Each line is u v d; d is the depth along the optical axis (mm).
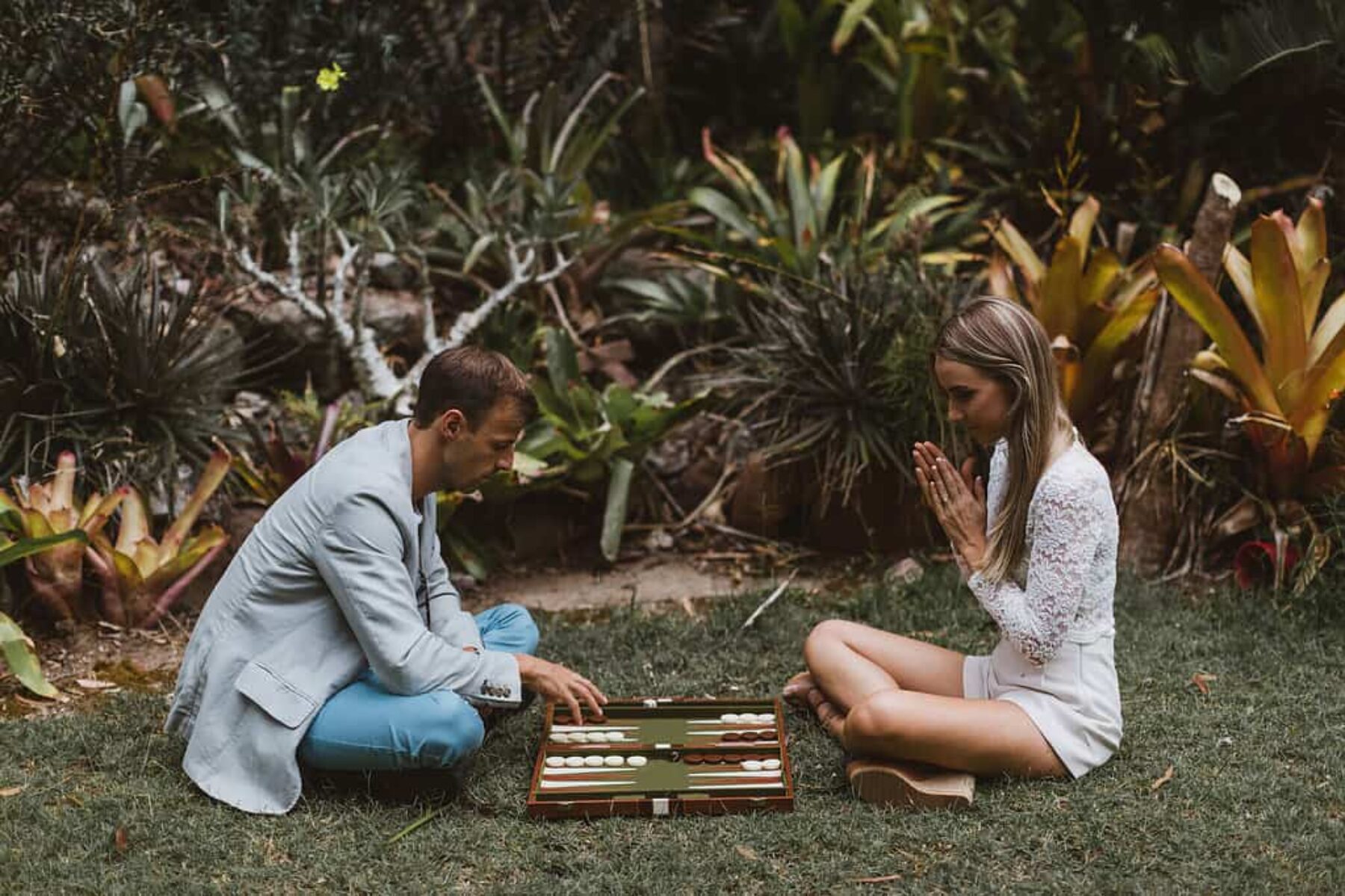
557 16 6387
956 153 6547
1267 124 5395
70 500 4207
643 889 2654
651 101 6754
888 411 4867
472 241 5832
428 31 6129
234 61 5422
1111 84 5879
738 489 5098
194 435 4633
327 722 3004
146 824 2922
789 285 5398
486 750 3314
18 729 3436
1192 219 5602
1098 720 3059
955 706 2986
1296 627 4035
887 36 6707
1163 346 4691
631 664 3930
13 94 4539
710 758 3186
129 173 5211
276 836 2895
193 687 3102
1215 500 4684
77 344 4492
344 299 5543
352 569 2959
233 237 5176
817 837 2854
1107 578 3047
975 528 3092
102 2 4629
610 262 6035
